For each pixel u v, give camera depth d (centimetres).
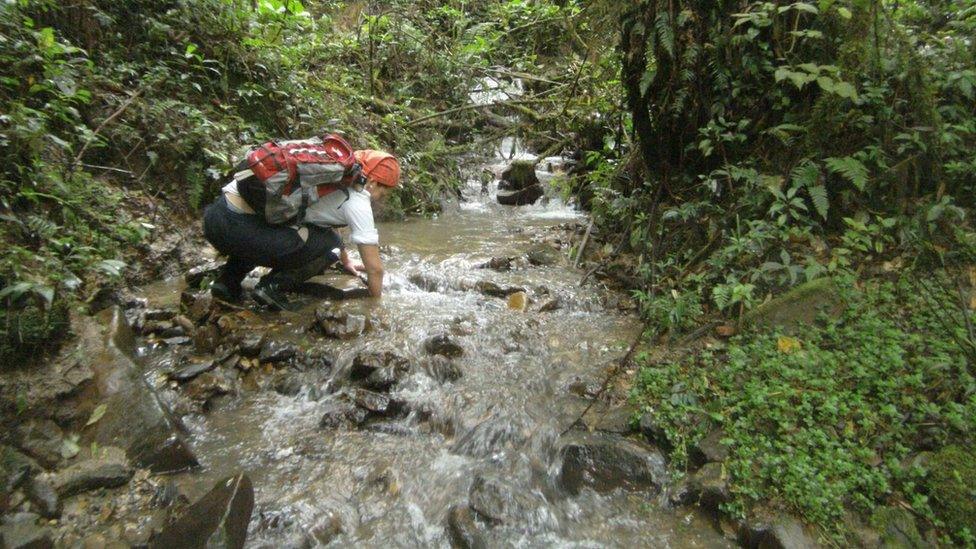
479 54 877
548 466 287
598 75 655
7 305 281
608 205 527
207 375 332
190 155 494
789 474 256
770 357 314
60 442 263
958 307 319
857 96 368
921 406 274
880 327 316
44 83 399
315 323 376
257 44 580
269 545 237
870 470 259
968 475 246
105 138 450
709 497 260
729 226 408
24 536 219
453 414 310
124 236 404
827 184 395
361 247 396
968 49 390
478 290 441
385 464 284
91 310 360
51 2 443
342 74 749
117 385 285
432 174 706
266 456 287
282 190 345
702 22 409
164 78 499
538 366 351
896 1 409
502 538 249
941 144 362
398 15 841
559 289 442
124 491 256
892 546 234
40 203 364
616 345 368
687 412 297
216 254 475
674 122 442
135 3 526
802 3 367
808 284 344
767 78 411
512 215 675
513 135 773
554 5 853
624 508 267
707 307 385
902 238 356
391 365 335
